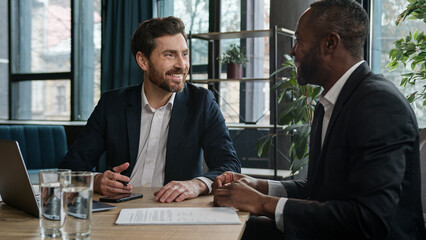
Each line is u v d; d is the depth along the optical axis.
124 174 1.90
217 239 0.98
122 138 1.92
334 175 1.24
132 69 4.63
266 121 4.28
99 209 1.25
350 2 1.32
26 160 3.66
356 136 1.16
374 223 1.09
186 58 1.88
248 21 4.37
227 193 1.31
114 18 4.77
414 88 3.36
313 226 1.17
